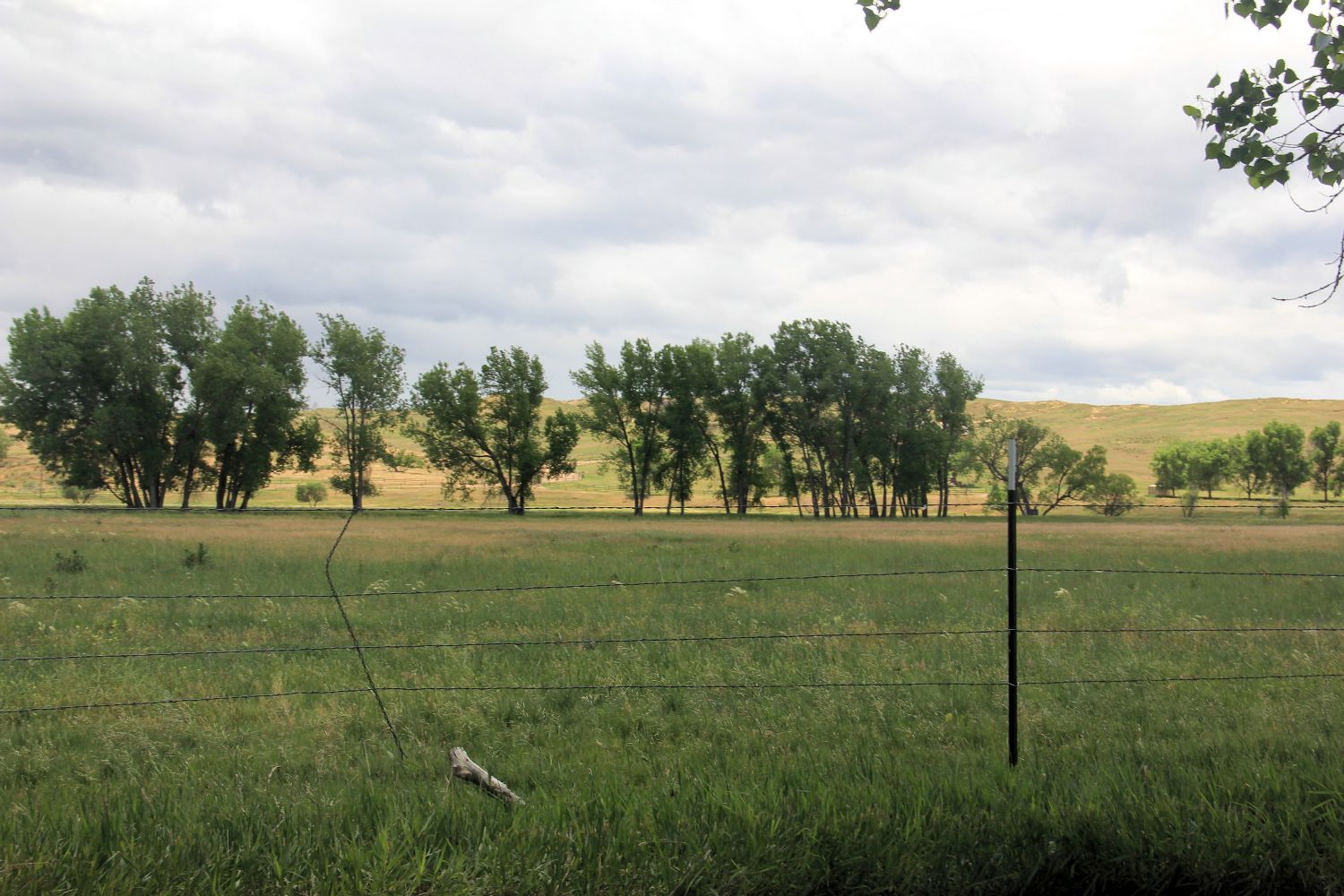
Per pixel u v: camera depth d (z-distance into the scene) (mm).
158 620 12000
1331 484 122750
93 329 64938
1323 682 7773
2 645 10266
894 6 5930
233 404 67312
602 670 8609
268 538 30625
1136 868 4227
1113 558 25250
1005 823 4434
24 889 3756
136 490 72750
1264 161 5672
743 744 6168
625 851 4121
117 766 5910
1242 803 4672
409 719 6961
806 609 13117
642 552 26844
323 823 4348
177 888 3807
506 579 18484
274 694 7691
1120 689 7789
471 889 3830
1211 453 125375
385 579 18203
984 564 23484
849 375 79812
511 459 79875
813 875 4082
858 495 87000
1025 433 87562
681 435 80562
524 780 5477
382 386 74625
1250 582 17172
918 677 8320
